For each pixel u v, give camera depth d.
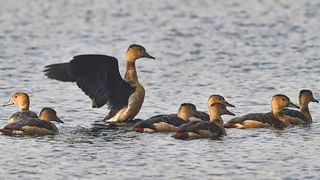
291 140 23.78
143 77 32.94
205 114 25.31
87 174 20.92
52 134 24.27
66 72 25.72
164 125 24.36
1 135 23.97
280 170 21.20
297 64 35.12
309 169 21.27
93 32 44.38
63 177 20.72
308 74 33.12
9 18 48.97
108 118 26.09
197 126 23.81
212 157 22.17
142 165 21.56
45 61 36.19
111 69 25.64
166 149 22.81
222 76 32.94
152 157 22.17
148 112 27.28
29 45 40.34
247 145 23.25
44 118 24.61
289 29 44.31
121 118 26.03
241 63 35.56
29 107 27.78
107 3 54.41
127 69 26.55
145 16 49.62
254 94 29.78
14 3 54.34
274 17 48.31
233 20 47.62
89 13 50.78
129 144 23.28
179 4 53.78
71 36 43.16
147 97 29.42
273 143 23.45
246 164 21.64
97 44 40.84
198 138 23.70
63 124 25.66
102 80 25.64
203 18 48.62
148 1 55.22
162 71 34.09
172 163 21.72
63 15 50.09
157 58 37.09
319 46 39.34
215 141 23.55
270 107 27.78
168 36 43.06
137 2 54.78
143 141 23.55
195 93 30.02
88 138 23.92
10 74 33.25
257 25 45.78
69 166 21.52
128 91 26.16
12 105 28.08
